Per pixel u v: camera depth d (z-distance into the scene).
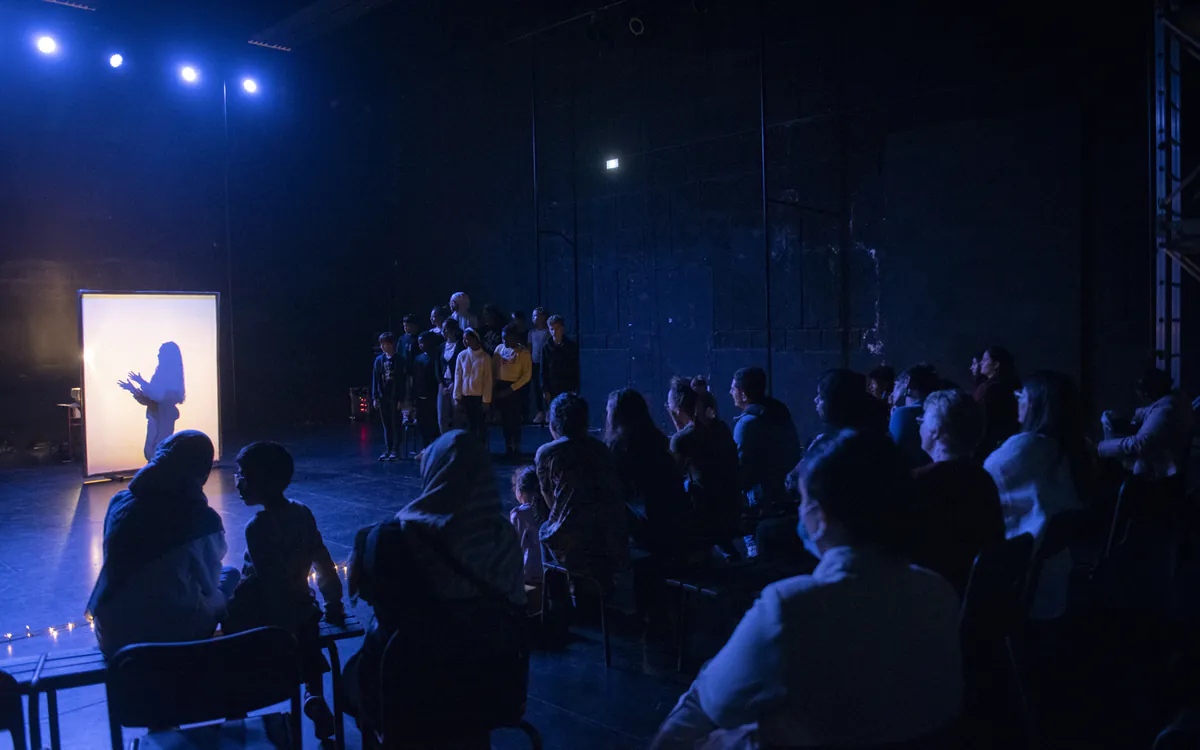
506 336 10.41
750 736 1.46
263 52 13.97
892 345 9.33
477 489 2.49
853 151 9.57
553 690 3.89
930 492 2.53
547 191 12.62
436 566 2.40
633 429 4.50
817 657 1.35
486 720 2.49
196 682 2.54
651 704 3.73
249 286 13.97
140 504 2.87
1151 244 7.19
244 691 2.61
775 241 10.30
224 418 13.75
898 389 5.25
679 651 4.07
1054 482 3.46
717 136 10.75
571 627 4.70
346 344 15.00
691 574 4.04
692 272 11.12
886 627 1.38
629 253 11.76
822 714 1.35
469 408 9.88
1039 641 4.00
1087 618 4.38
